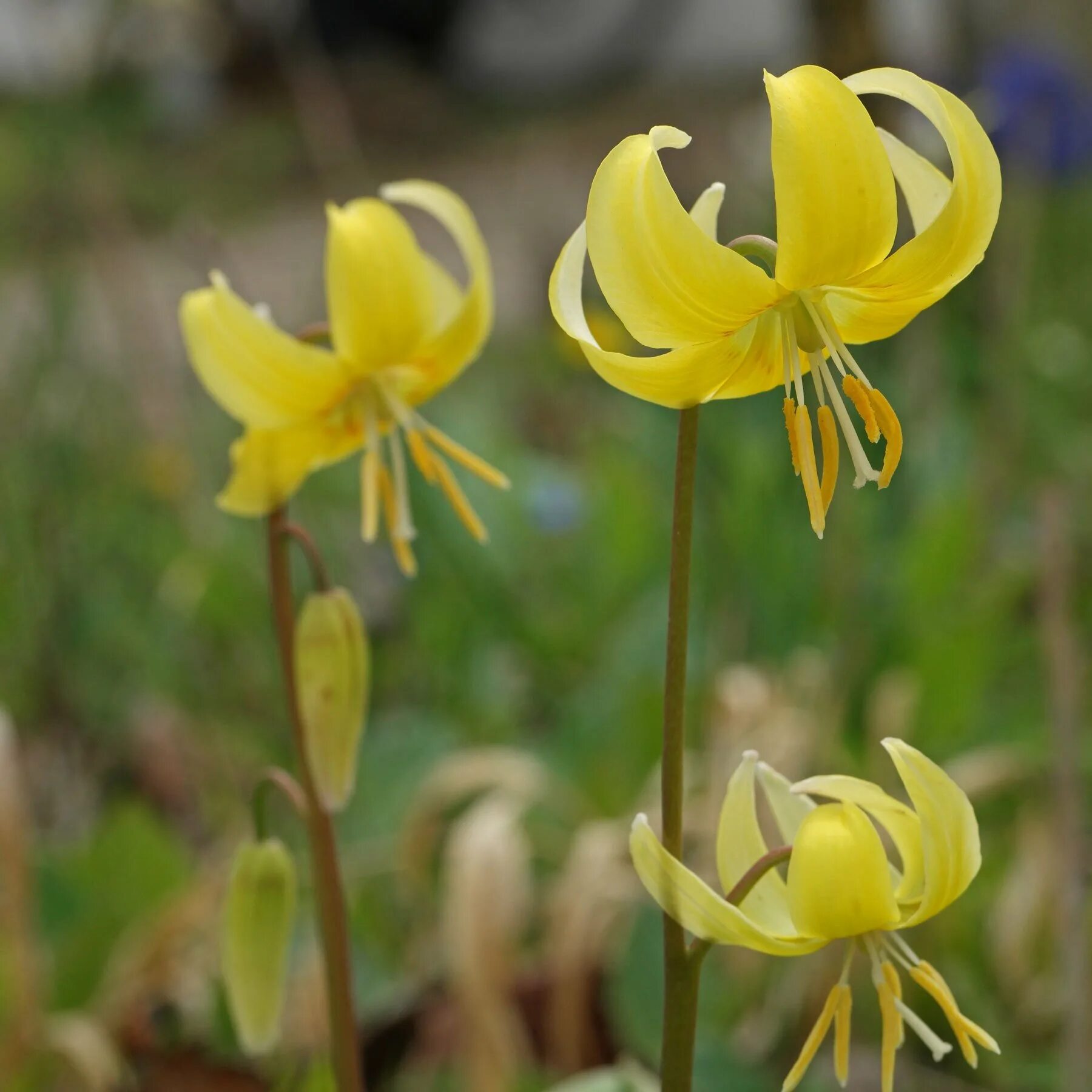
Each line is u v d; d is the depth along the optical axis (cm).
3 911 56
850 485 73
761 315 42
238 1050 57
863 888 41
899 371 83
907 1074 58
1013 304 87
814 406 79
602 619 81
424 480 81
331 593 49
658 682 68
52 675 77
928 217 43
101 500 86
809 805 44
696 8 364
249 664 79
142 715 76
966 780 61
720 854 43
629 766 66
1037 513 58
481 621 79
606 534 83
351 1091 50
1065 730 56
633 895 58
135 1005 58
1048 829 60
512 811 57
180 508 89
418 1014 59
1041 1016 59
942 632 65
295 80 100
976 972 61
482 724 75
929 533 71
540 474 88
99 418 89
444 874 64
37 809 73
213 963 60
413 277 48
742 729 62
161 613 82
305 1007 57
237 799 72
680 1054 43
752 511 74
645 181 41
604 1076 50
